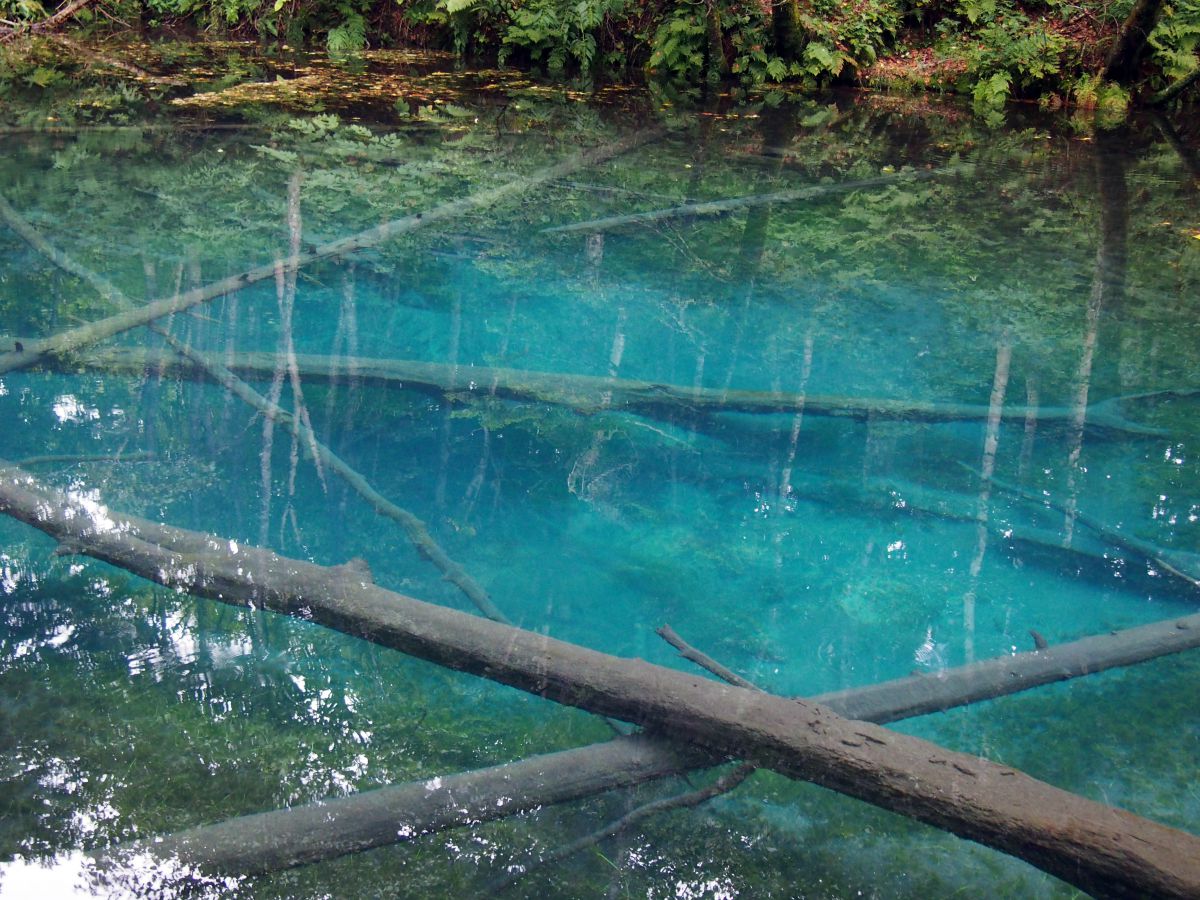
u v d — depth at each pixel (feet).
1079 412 19.20
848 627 13.19
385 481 15.79
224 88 40.27
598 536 14.92
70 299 20.20
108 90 38.63
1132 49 46.09
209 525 14.03
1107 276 25.81
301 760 10.05
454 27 49.03
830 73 48.91
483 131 35.91
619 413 18.38
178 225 24.70
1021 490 16.80
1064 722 11.61
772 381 19.76
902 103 46.68
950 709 11.64
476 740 10.56
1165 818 10.21
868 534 15.48
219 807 9.36
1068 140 40.47
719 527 15.40
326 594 11.18
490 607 12.55
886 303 23.70
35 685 10.87
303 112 36.88
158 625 12.09
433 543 13.76
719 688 9.79
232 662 11.52
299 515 14.55
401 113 37.93
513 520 15.11
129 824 9.05
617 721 10.94
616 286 23.65
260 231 24.64
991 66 48.08
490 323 21.33
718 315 22.57
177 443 16.16
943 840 9.68
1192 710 11.93
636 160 33.73
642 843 9.36
